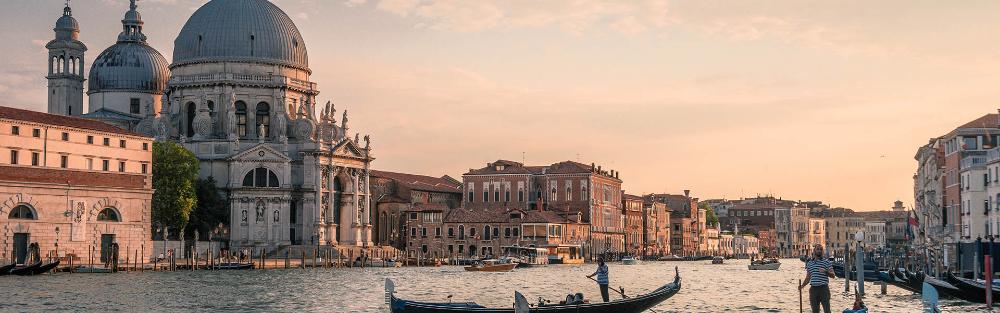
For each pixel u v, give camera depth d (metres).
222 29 152.38
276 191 143.38
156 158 124.00
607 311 49.06
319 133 147.50
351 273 108.00
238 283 84.56
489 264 122.56
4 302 62.69
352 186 153.62
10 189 96.12
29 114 101.00
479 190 184.25
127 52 158.38
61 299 65.19
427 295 73.06
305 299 67.75
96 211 104.00
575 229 174.12
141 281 85.31
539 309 46.78
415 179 191.75
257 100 151.62
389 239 171.38
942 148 118.94
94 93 157.62
